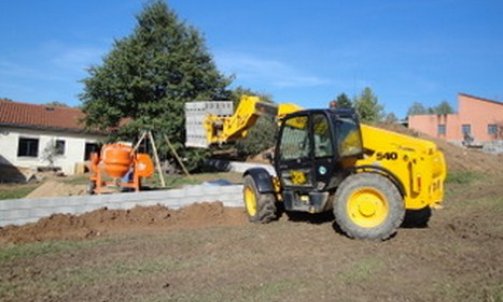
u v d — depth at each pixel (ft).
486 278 18.47
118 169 37.68
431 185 25.99
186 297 16.43
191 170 78.74
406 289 17.31
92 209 31.73
